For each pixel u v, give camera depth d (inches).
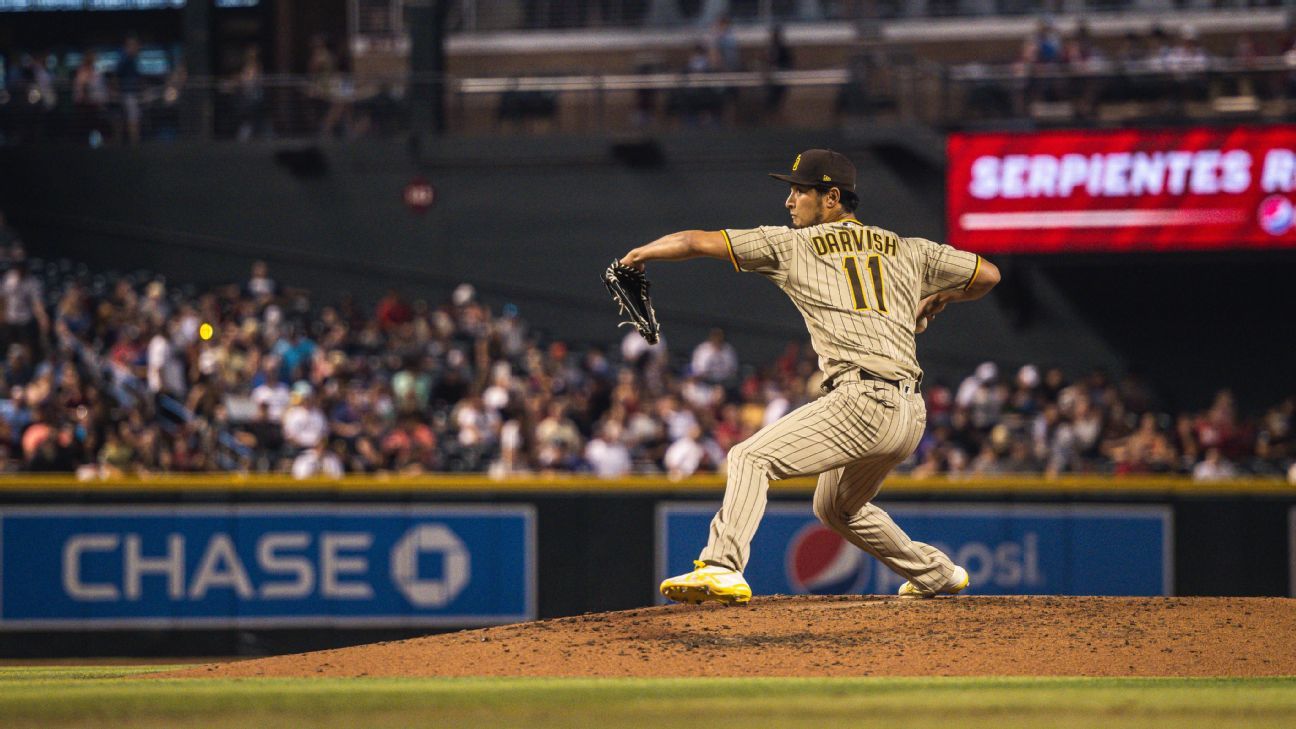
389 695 526.6
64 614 1534.2
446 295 2699.3
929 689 549.3
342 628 1546.5
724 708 484.4
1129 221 2332.7
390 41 3080.7
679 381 2268.7
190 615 1540.4
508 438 1877.5
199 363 1943.9
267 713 478.3
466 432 1907.0
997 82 2509.8
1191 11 2807.6
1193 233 2317.9
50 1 3250.5
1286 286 2481.5
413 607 1550.2
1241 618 714.8
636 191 2652.6
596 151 2657.5
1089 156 2338.8
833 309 666.2
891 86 2596.0
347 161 2714.1
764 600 779.4
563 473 1802.4
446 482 1555.1
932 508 1549.0
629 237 2657.5
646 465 1865.2
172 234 2746.1
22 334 2224.4
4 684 647.1
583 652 667.4
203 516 1547.7
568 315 2677.2
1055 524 1545.3
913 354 679.7
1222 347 2500.0
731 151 2613.2
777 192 2608.3
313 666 675.4
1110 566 1540.4
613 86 2593.5
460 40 3041.3
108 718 469.4
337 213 2719.0
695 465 1815.9
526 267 2682.1
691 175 2632.9
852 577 1547.7
